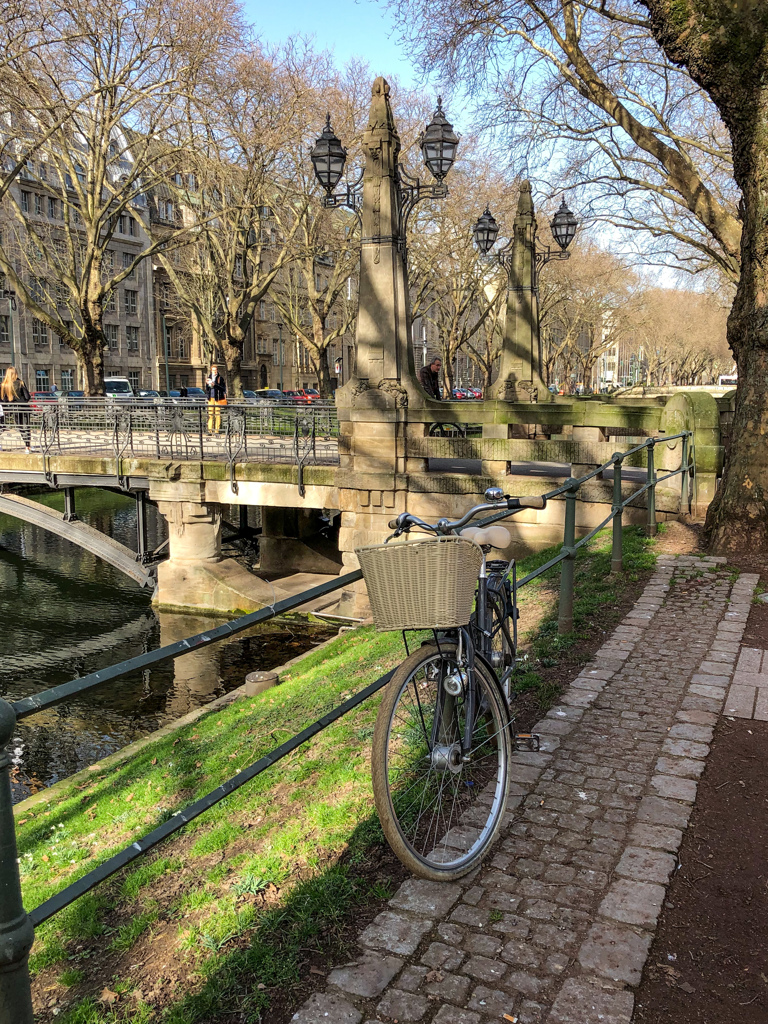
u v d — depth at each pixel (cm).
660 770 402
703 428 1121
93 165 2488
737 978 262
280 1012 254
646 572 827
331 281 3725
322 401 3023
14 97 2003
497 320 4322
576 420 1291
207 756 662
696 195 1122
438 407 1406
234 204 2770
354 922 294
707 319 7194
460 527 366
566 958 270
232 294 3030
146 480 1928
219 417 2156
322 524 2255
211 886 352
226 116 2373
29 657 1638
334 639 1073
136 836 518
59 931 350
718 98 856
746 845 338
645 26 1216
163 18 2120
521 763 411
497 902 301
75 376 5825
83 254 3731
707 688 510
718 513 931
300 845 361
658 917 291
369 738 511
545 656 584
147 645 1683
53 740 1212
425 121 3073
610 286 4791
